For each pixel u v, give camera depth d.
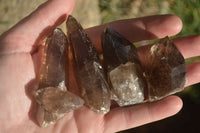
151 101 0.34
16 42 0.32
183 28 0.49
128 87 0.32
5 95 0.32
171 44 0.33
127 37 0.37
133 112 0.34
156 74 0.33
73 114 0.33
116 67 0.33
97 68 0.33
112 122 0.34
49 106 0.31
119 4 0.50
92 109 0.33
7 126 0.32
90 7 0.48
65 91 0.31
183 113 0.47
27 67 0.33
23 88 0.32
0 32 0.41
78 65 0.33
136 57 0.34
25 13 0.42
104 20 0.49
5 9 0.42
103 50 0.34
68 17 0.34
